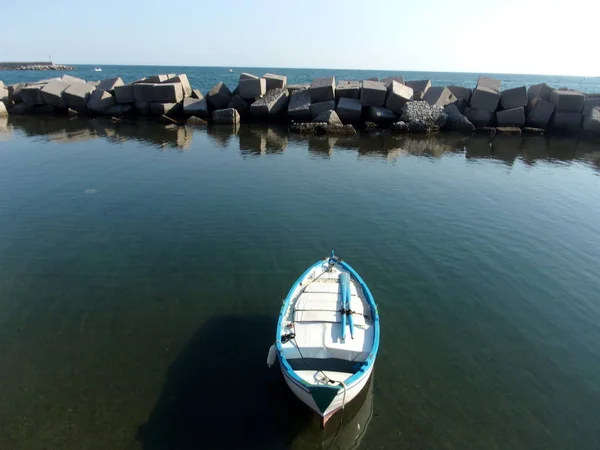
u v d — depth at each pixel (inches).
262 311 477.1
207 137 1375.5
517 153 1263.5
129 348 419.8
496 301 511.2
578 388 388.8
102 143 1253.7
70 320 459.5
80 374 387.9
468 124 1539.1
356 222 713.6
